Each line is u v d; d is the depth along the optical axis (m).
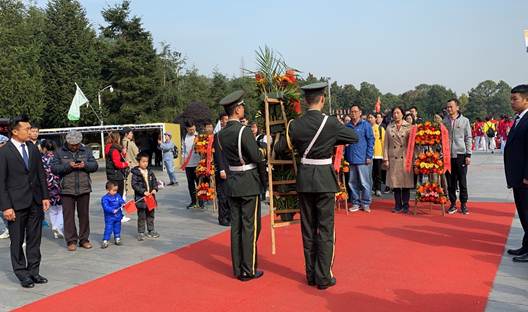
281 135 5.69
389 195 10.88
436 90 87.81
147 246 6.98
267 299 4.56
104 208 6.96
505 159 5.79
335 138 4.87
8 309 4.59
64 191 6.86
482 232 6.83
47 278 5.54
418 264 5.43
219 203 8.38
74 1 40.28
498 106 100.38
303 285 4.94
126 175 9.70
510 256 5.64
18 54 32.97
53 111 38.44
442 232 6.92
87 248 6.97
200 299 4.64
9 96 31.20
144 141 21.94
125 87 38.84
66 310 4.51
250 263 5.14
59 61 38.88
